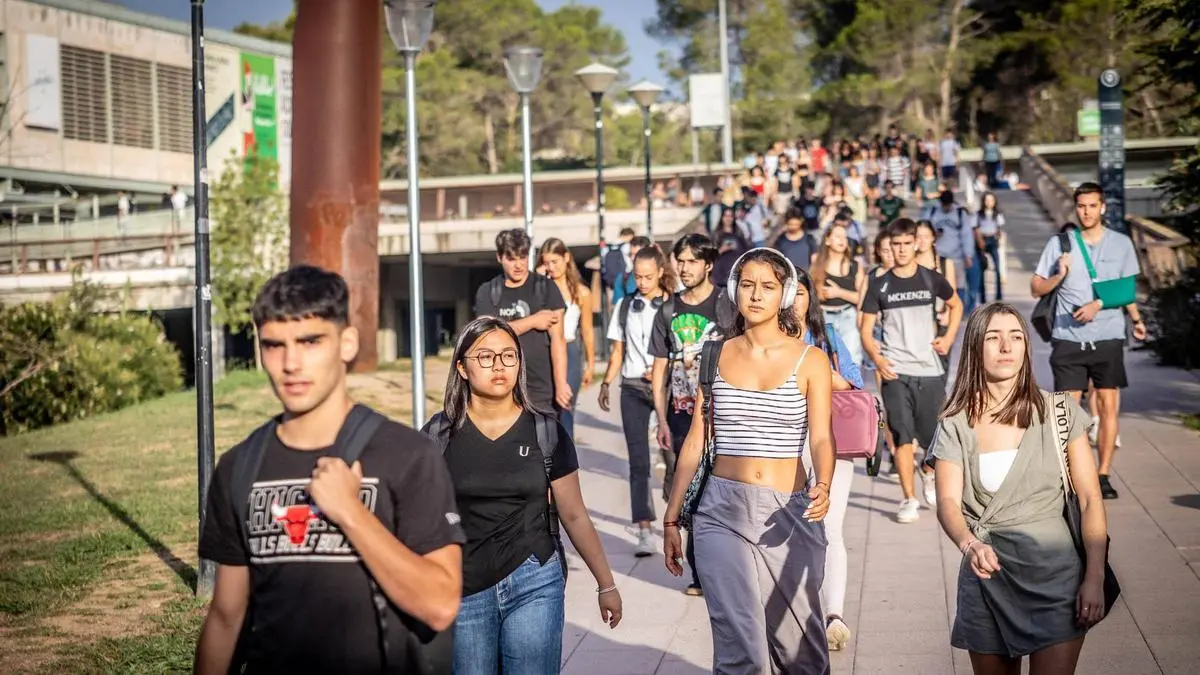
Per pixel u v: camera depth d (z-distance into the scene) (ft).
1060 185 114.93
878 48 222.89
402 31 33.17
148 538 34.81
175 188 122.42
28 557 32.96
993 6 229.25
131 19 130.11
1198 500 30.83
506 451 15.67
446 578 10.12
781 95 243.19
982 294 70.74
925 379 30.73
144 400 75.56
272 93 145.48
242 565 10.48
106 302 83.30
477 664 15.40
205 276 27.09
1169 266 73.92
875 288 30.96
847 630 21.62
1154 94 166.61
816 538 17.06
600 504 35.68
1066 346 31.71
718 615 16.80
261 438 10.46
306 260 74.43
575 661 22.12
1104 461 31.76
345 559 10.05
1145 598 23.45
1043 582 14.60
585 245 131.54
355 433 10.28
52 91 122.01
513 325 27.78
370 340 76.07
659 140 264.93
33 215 119.14
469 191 167.43
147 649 24.06
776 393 17.11
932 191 119.34
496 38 244.42
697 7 256.93
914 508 31.04
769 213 110.22
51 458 50.70
